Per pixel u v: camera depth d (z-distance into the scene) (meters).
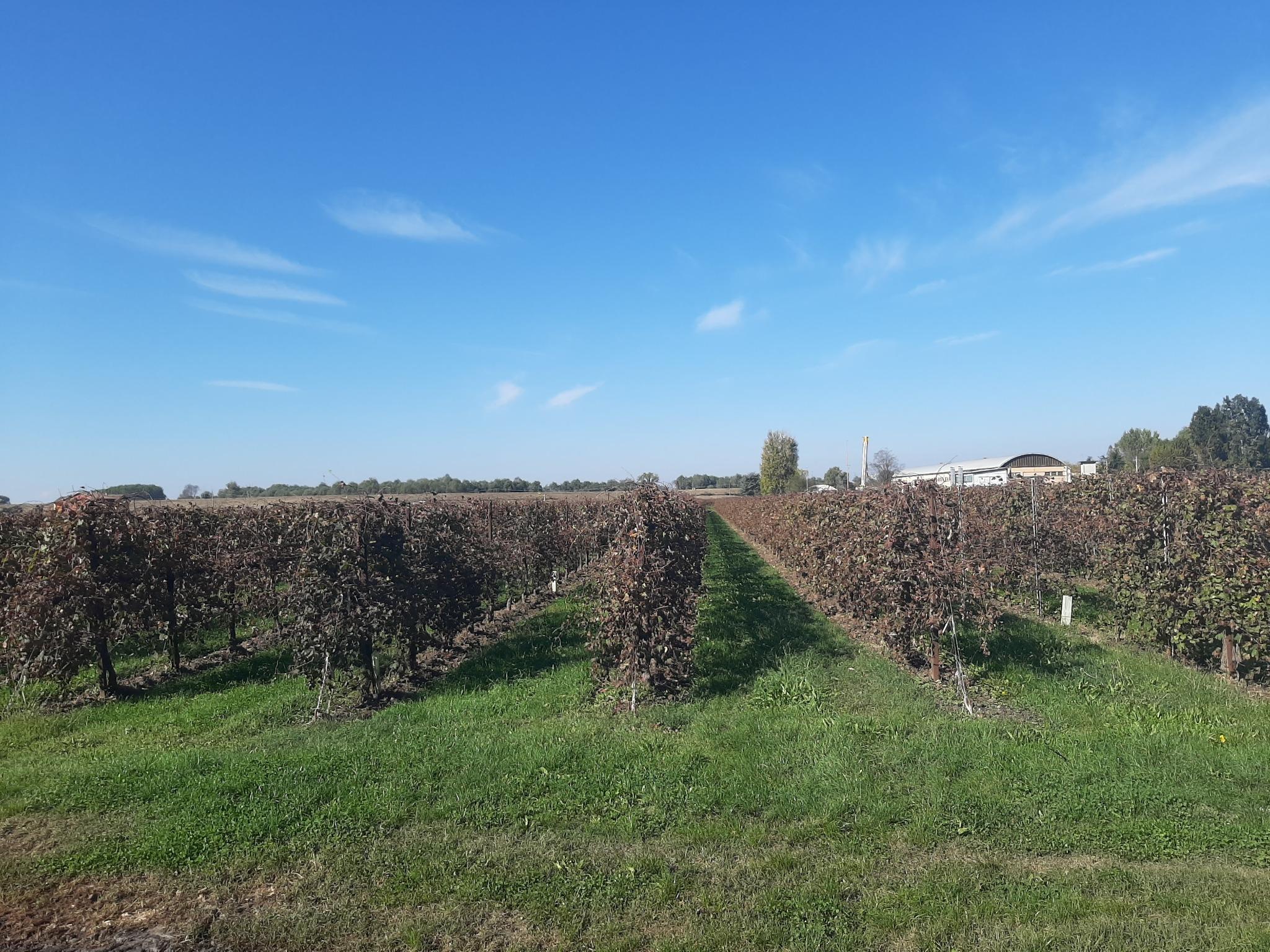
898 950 4.02
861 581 11.47
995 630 11.77
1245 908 4.31
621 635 8.87
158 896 4.69
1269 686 8.93
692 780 6.29
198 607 11.52
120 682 10.64
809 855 5.09
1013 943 4.04
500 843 5.29
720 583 19.72
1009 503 16.09
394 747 7.15
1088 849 5.12
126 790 6.18
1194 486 9.91
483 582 12.55
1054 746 6.88
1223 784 5.98
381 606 8.91
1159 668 9.58
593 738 7.39
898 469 39.81
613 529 10.88
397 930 4.27
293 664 9.48
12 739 7.95
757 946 4.08
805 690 9.09
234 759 6.85
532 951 4.09
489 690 9.60
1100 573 11.89
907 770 6.40
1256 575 8.77
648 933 4.23
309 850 5.20
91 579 9.31
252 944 4.19
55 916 4.48
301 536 9.86
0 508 14.27
